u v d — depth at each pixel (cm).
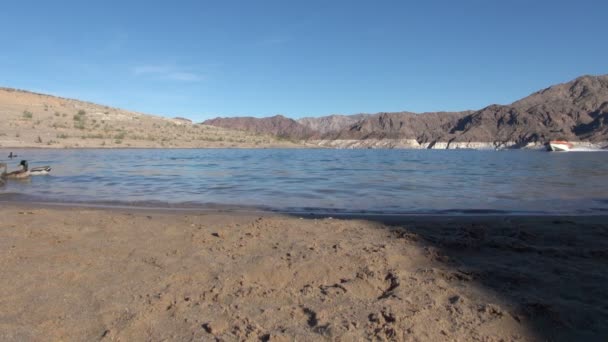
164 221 783
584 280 451
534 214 960
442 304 390
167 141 7444
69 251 554
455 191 1412
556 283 443
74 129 6731
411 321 356
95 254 544
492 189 1477
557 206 1081
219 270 484
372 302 398
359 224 740
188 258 530
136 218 793
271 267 492
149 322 359
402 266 500
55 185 1512
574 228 717
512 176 2106
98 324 356
